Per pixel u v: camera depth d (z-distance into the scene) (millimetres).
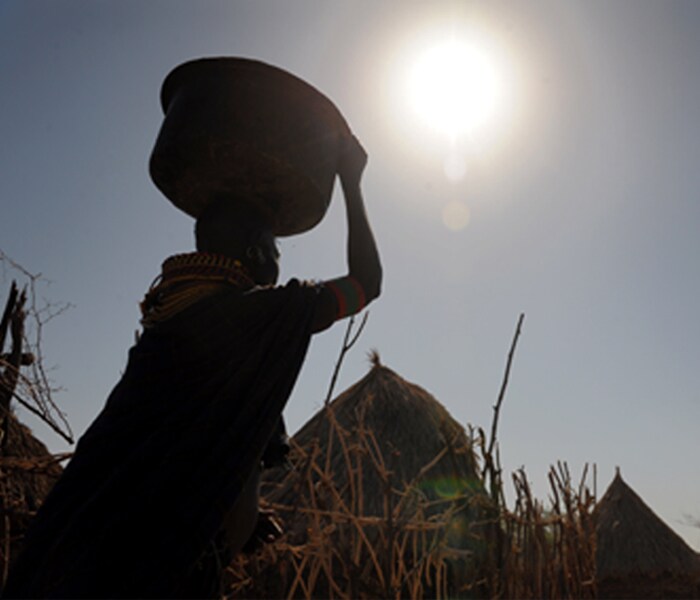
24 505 4070
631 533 13211
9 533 3852
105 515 1552
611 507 13797
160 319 1832
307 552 3688
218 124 1868
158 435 1635
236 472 1620
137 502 1546
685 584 12531
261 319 1769
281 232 2164
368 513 6641
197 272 1856
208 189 1966
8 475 3754
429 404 8039
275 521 2234
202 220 1981
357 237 2016
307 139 1945
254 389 1696
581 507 4793
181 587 1569
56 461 3783
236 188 1948
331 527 3789
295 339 1775
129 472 1595
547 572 4301
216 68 1928
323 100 2002
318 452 3760
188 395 1688
